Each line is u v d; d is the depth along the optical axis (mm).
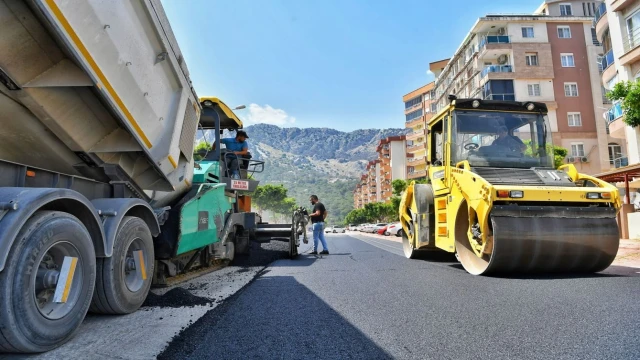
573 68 39500
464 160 6977
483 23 41312
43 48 2977
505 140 7324
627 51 19500
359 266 7895
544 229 5695
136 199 3924
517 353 2781
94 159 4016
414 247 9156
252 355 2811
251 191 8023
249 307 4238
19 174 3254
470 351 2842
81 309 3041
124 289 3686
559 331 3234
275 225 10031
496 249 5695
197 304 4340
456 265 7852
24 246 2545
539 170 6707
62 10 2771
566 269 5996
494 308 4035
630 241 13500
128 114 3793
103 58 3295
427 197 8305
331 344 3041
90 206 3209
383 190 103562
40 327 2633
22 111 3225
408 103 80375
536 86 39219
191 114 5488
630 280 5441
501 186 5883
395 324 3561
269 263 8648
